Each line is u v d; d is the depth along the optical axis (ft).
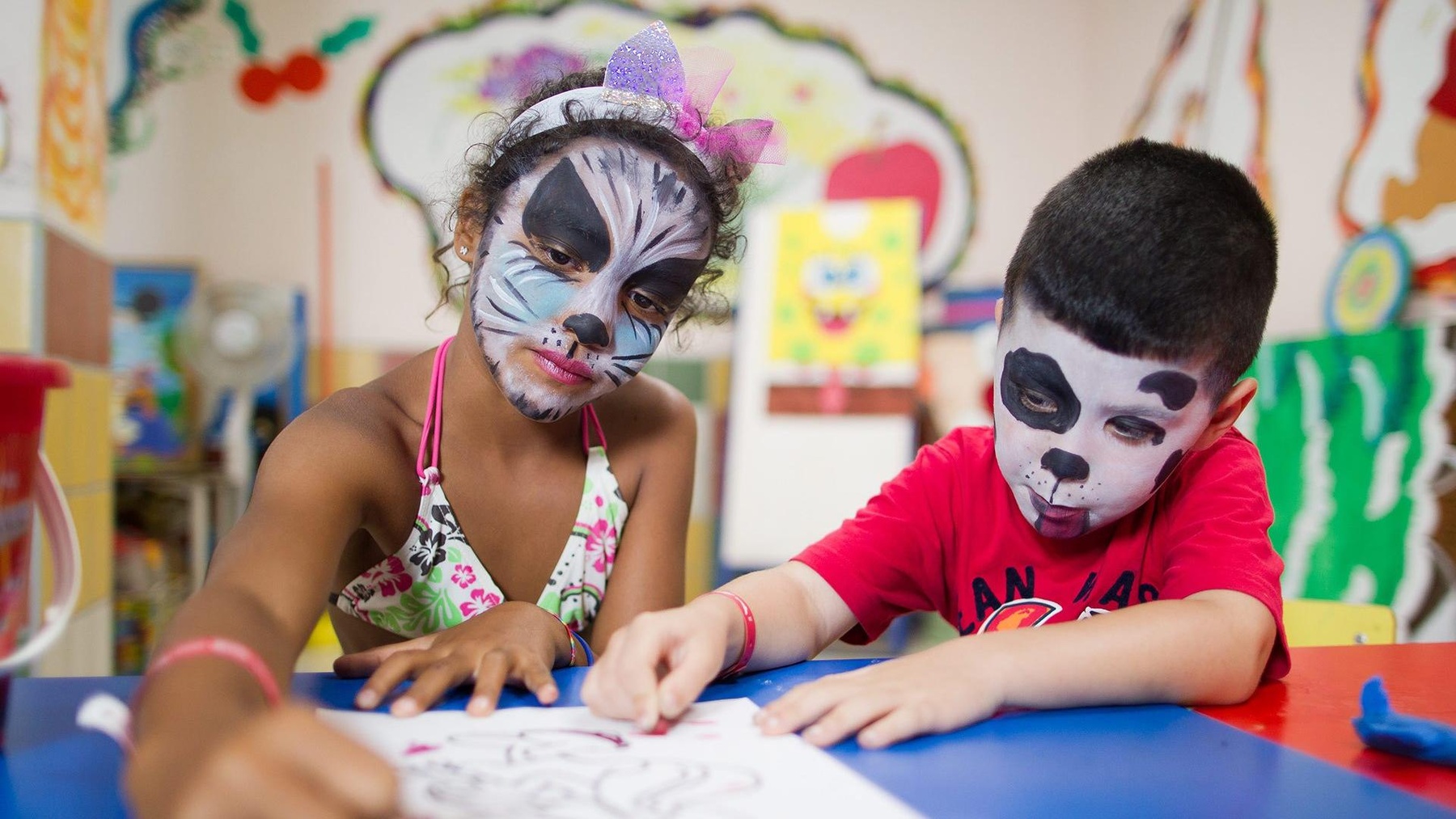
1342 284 6.22
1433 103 5.54
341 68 9.34
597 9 9.68
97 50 6.19
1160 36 8.81
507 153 2.64
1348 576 5.65
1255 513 2.35
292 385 9.06
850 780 1.45
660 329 2.71
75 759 1.49
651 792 1.38
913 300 9.55
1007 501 2.78
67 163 5.59
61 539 1.57
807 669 2.25
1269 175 7.02
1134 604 2.62
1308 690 2.14
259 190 9.20
